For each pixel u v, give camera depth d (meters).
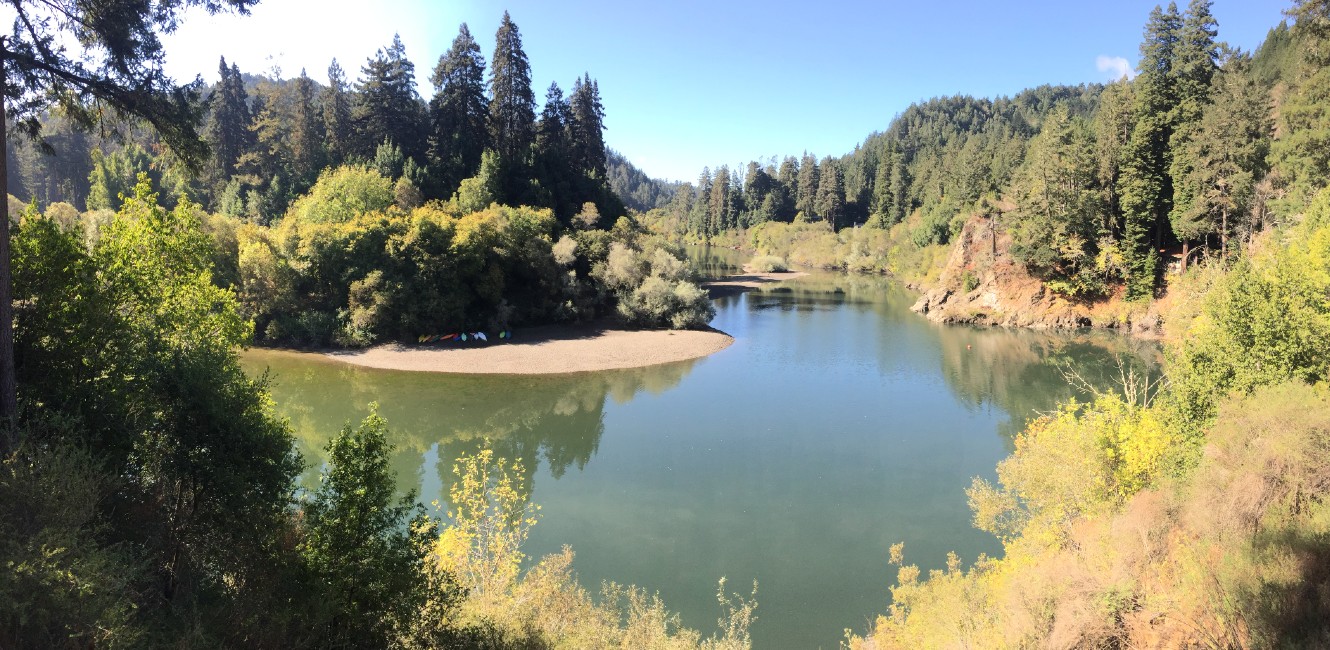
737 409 31.48
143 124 10.79
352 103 68.94
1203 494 11.52
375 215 45.94
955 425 29.02
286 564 9.23
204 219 41.91
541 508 20.42
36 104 10.03
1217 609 9.24
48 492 6.89
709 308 54.03
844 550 17.91
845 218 139.88
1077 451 15.29
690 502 20.89
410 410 30.88
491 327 46.62
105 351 10.41
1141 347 44.88
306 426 28.17
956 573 14.15
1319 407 11.50
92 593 6.47
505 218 51.22
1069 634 9.96
